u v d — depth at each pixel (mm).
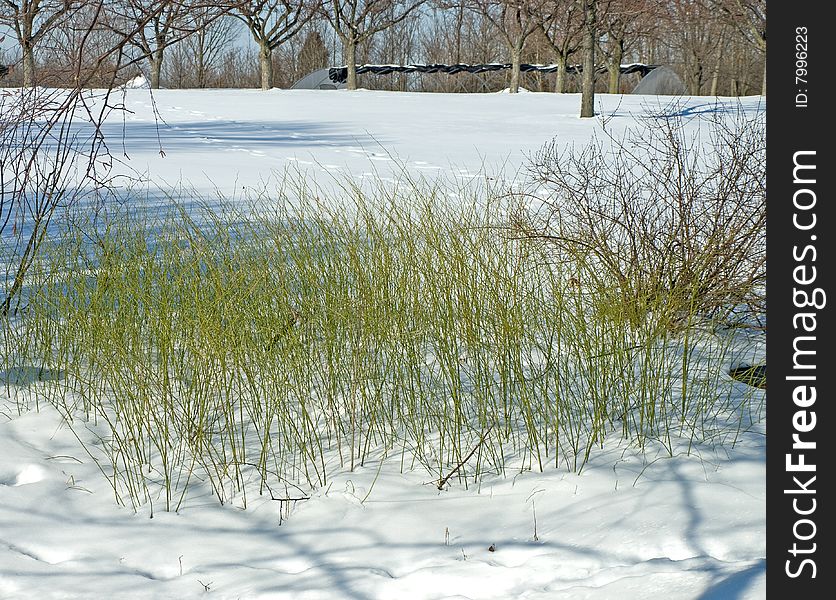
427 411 4098
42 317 4785
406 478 3582
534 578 2775
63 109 5082
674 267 5062
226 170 11625
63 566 2936
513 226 5480
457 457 3740
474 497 3373
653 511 3113
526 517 3186
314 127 18812
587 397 4133
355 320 4297
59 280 5188
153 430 4020
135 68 4965
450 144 15469
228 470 3678
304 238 5148
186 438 3840
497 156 13547
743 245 5137
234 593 2758
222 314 4172
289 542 3090
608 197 6059
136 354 4156
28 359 4777
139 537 3137
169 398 4199
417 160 13039
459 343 4648
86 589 2783
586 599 2574
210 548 3059
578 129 18484
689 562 2736
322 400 4215
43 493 3432
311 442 3693
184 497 3479
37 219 5117
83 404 4344
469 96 30797
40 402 4379
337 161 12836
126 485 3562
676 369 4516
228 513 3330
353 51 37188
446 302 4316
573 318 4359
